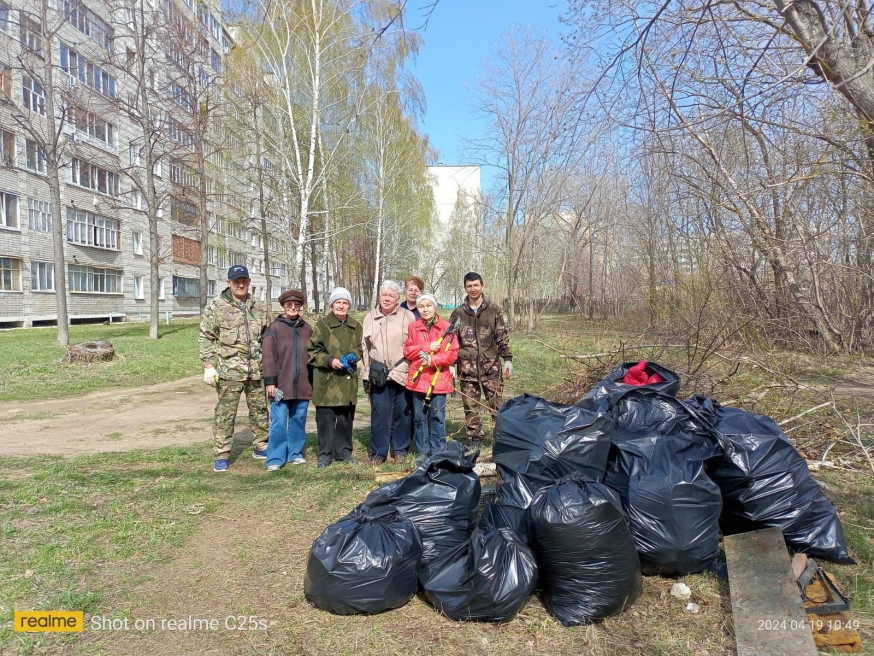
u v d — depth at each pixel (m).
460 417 7.50
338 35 19.64
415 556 3.02
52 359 13.34
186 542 3.76
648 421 3.78
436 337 5.53
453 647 2.63
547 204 24.11
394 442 5.68
